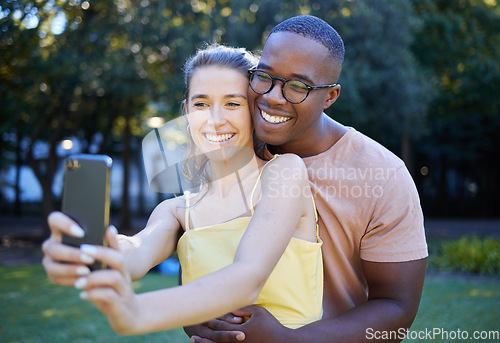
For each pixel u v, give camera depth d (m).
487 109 15.32
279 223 1.32
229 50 1.70
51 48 10.71
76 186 1.01
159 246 1.57
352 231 1.73
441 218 22.27
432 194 24.48
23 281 8.09
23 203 26.67
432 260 9.53
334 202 1.72
